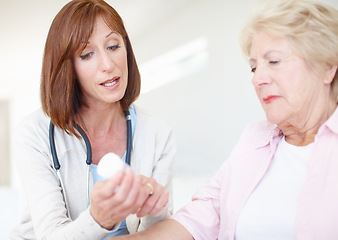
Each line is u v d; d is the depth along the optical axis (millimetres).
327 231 732
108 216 737
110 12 1046
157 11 5367
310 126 811
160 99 5836
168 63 5684
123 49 1073
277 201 823
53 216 956
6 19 4992
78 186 1107
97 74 1029
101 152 1180
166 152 1266
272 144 893
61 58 1027
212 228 951
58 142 1102
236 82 4344
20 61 6676
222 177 1000
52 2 4668
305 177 809
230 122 4465
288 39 747
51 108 1074
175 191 3680
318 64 747
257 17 787
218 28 4625
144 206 780
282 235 804
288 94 766
